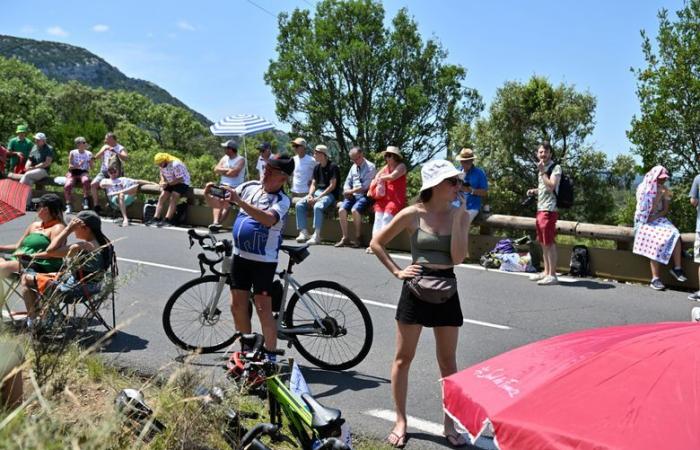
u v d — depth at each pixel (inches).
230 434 139.6
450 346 180.7
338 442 122.9
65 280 194.7
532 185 1577.3
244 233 215.9
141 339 260.4
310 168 529.0
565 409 101.7
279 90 2124.8
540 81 1585.9
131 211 624.7
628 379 103.2
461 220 175.9
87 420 117.5
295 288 238.7
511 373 116.0
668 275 385.7
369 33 2094.0
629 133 1011.9
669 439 91.1
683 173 992.9
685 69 960.3
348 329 242.1
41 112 3435.0
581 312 326.0
